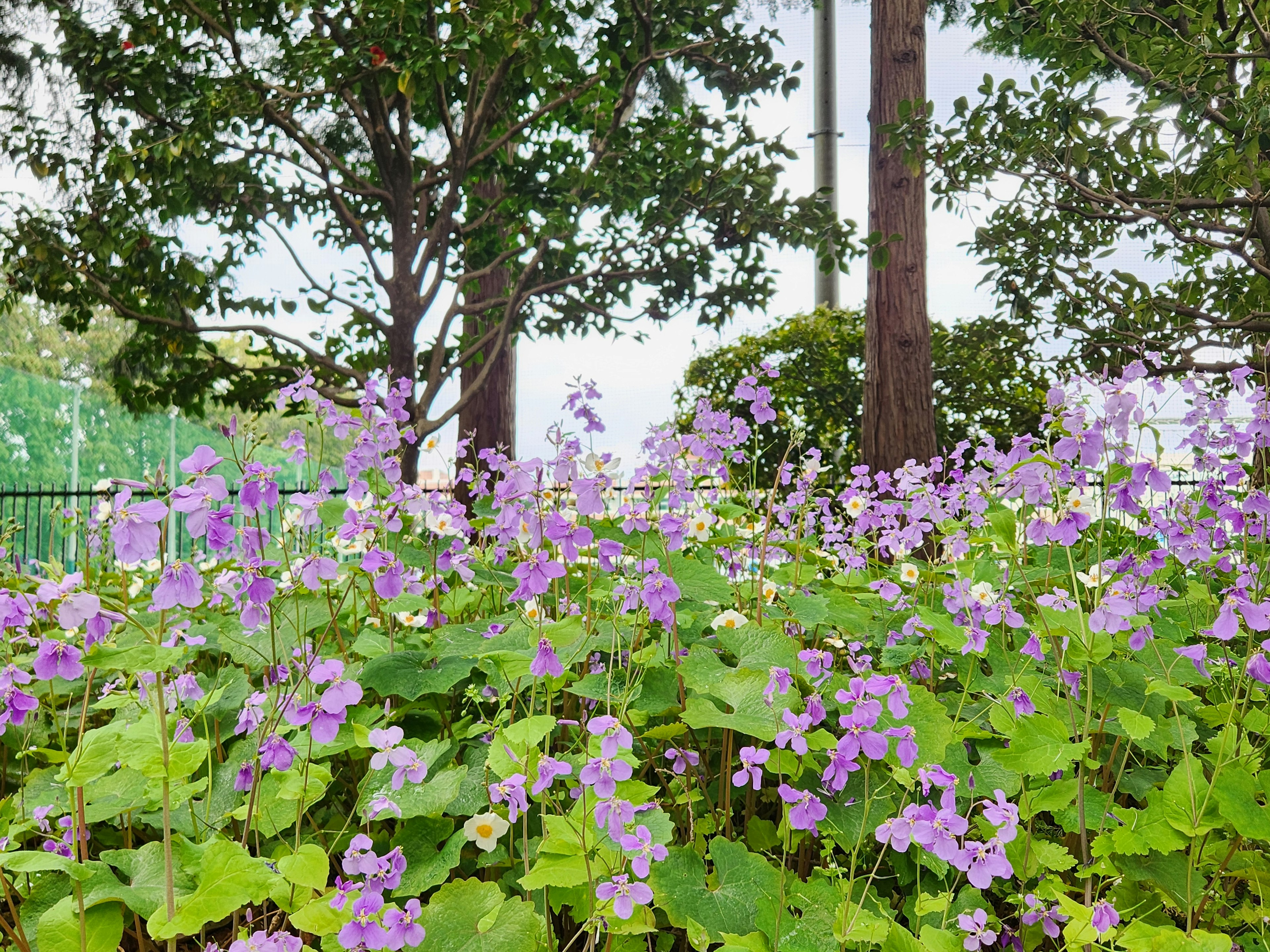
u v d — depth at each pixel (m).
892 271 8.09
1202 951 1.74
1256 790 1.95
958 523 3.43
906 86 8.24
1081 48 6.44
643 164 7.97
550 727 1.82
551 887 2.00
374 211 9.15
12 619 1.73
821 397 10.30
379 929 1.68
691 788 2.49
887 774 2.35
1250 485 2.84
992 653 2.79
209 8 7.23
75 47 7.08
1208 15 5.62
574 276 8.34
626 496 2.83
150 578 3.52
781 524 3.58
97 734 1.77
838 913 1.86
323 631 3.00
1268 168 5.52
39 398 19.19
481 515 3.30
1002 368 9.78
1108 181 6.78
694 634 2.78
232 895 1.61
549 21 7.30
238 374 8.16
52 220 7.73
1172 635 3.00
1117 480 2.20
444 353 8.20
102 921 1.66
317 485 2.84
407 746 2.24
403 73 6.29
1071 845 2.34
